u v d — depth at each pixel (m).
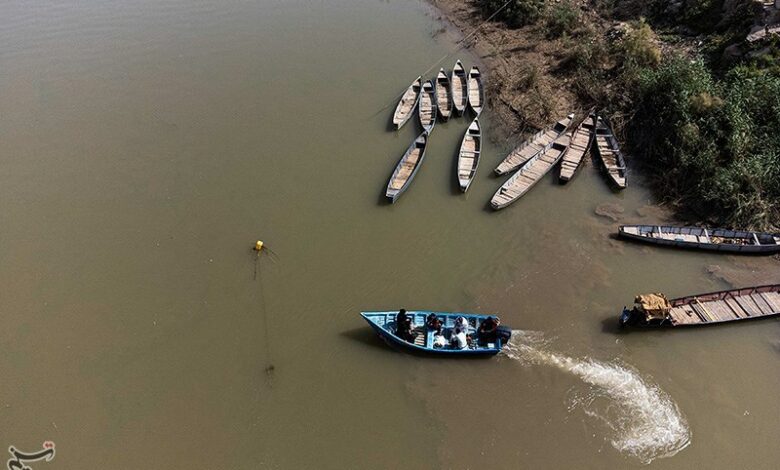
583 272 26.88
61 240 28.33
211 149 33.81
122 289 26.03
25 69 40.97
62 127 35.50
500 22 45.75
